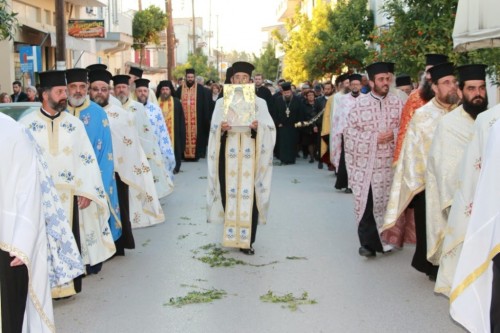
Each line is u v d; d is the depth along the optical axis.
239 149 8.05
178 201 11.91
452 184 6.14
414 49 11.82
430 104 6.85
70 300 6.46
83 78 7.04
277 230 9.46
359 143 7.87
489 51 10.16
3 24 11.02
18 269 4.20
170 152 12.18
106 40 34.22
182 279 7.12
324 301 6.38
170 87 16.06
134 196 9.58
